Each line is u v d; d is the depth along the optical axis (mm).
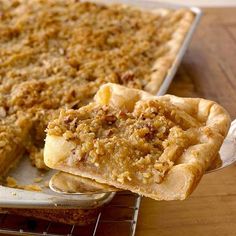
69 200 405
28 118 505
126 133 427
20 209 429
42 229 431
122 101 462
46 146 427
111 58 584
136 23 651
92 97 534
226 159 441
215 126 442
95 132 426
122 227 435
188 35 631
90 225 435
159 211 450
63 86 543
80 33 622
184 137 423
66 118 436
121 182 404
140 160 407
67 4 687
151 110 441
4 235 428
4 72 561
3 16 655
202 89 598
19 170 486
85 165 414
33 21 645
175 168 401
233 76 620
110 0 709
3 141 479
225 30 711
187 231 436
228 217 448
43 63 579
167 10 693
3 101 522
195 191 470
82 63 578
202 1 951
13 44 608
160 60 587
